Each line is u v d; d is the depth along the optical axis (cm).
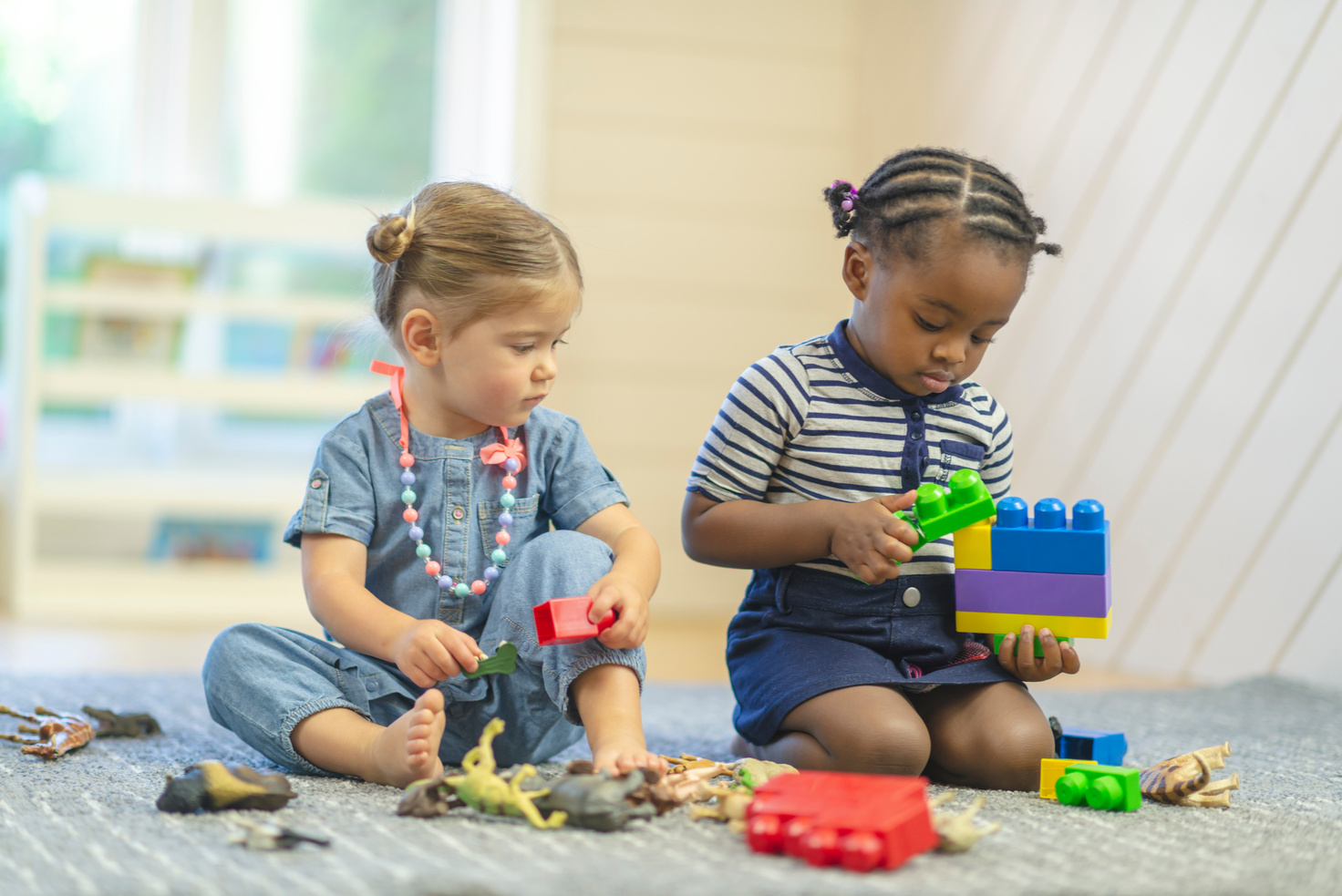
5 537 269
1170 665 189
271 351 292
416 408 106
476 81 303
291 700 96
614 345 293
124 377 266
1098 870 70
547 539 100
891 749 93
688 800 85
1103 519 100
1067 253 218
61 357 276
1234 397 181
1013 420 228
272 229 274
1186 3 196
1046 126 227
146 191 279
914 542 96
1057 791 91
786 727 100
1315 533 167
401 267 102
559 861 69
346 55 303
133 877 65
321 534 102
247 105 299
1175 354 192
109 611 258
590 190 291
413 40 304
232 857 70
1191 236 191
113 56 292
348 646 98
